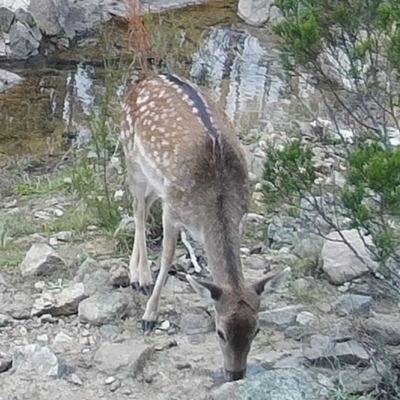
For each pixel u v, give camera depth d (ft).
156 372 24.40
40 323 26.40
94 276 27.86
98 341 25.70
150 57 44.57
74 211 32.78
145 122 26.73
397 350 24.73
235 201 24.72
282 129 39.09
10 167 38.73
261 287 23.09
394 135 33.40
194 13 56.34
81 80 48.24
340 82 31.14
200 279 24.04
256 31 53.98
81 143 40.37
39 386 23.80
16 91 46.96
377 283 27.22
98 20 53.57
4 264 29.07
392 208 20.45
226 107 43.42
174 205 25.27
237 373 22.62
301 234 29.66
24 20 51.93
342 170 32.32
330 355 24.27
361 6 25.17
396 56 23.82
